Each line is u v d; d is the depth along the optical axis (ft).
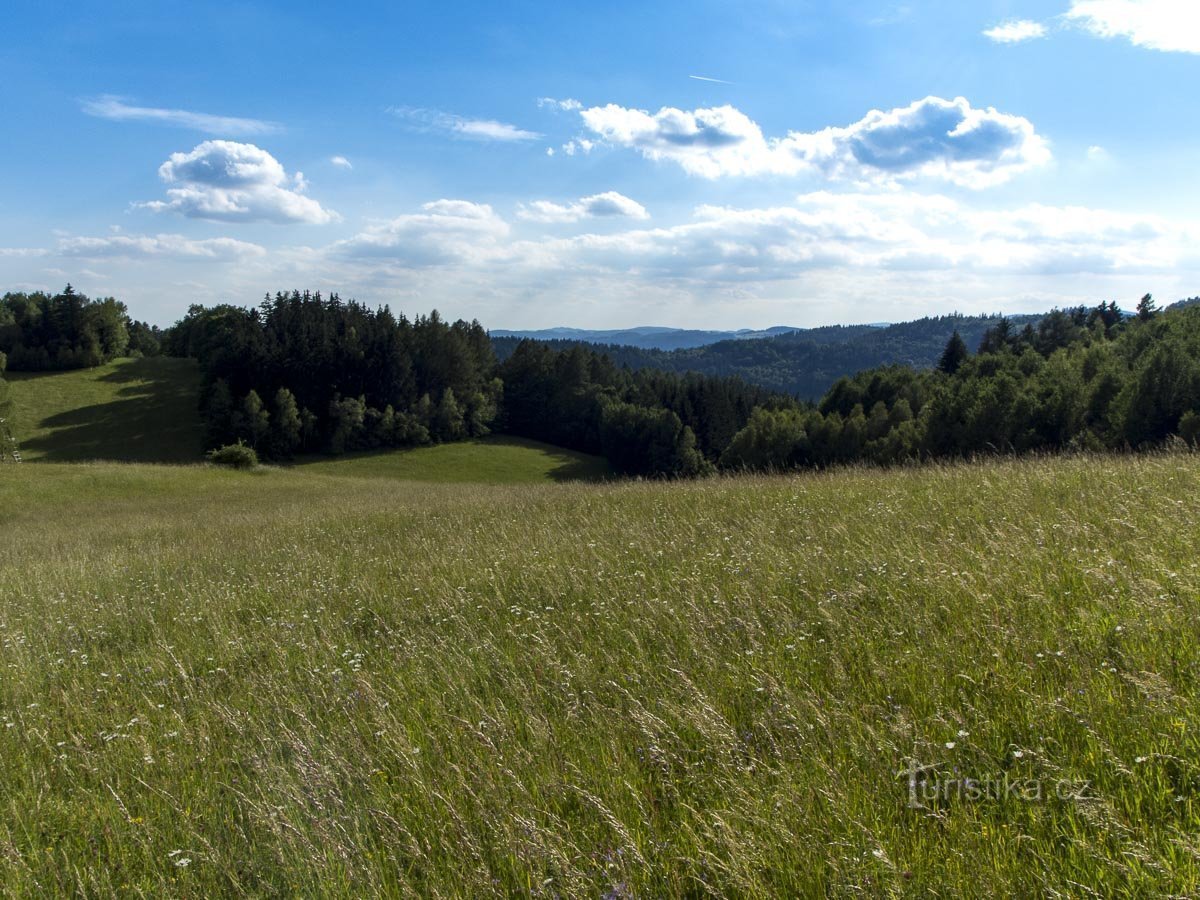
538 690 14.62
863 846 8.58
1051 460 39.27
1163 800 8.70
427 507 56.34
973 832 8.65
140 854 10.48
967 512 25.25
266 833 10.50
